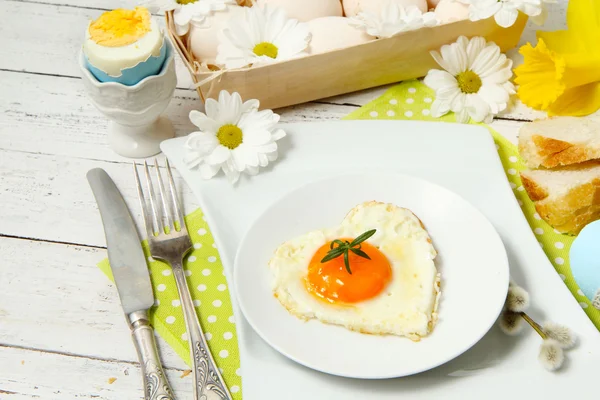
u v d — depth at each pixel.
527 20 0.60
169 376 0.45
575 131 0.53
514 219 0.49
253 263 0.46
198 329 0.46
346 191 0.49
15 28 0.64
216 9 0.56
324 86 0.57
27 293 0.49
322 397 0.43
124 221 0.51
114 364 0.46
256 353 0.44
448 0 0.57
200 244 0.50
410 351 0.43
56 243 0.52
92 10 0.65
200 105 0.59
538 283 0.46
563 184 0.50
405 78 0.59
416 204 0.49
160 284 0.49
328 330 0.44
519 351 0.44
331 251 0.45
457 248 0.47
